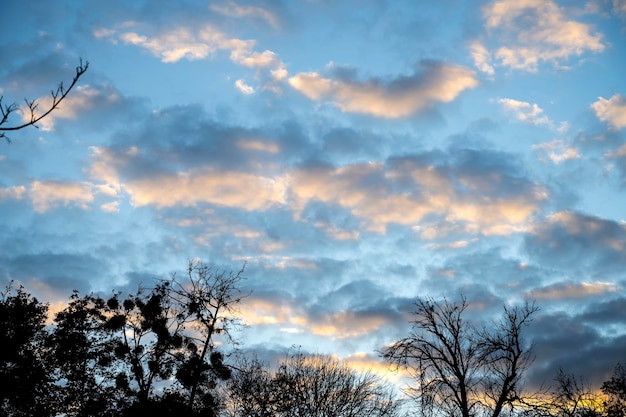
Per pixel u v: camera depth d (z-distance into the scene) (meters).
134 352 30.84
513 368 19.34
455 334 20.50
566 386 22.16
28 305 31.94
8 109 7.61
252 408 28.67
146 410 27.05
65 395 31.44
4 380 30.31
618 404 21.70
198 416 26.98
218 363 28.31
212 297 29.20
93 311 32.28
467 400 19.88
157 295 31.12
